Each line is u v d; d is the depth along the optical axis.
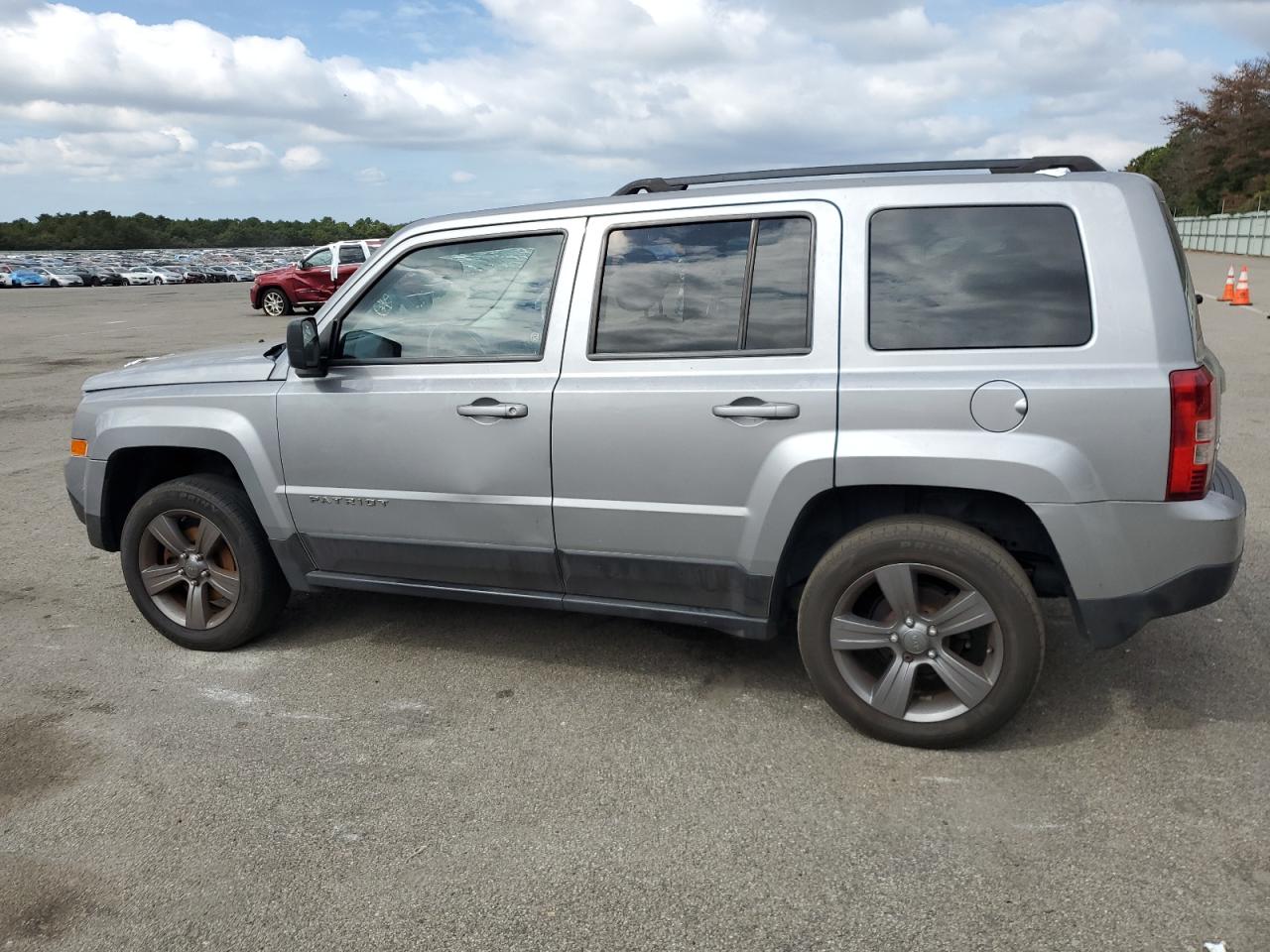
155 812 3.11
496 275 3.77
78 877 2.80
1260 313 17.28
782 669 4.00
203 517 4.24
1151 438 2.96
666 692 3.83
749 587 3.46
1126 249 3.01
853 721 3.40
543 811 3.04
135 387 4.39
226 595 4.30
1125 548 3.03
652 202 3.54
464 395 3.71
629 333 3.54
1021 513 3.32
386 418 3.84
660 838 2.88
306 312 24.61
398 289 3.92
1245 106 59.97
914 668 3.28
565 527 3.66
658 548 3.55
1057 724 3.46
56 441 9.22
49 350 16.84
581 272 3.60
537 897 2.64
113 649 4.45
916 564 3.21
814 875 2.69
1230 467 6.84
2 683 4.10
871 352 3.20
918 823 2.91
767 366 3.32
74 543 6.09
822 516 3.52
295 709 3.79
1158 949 2.36
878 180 3.31
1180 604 3.06
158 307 29.00
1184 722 3.44
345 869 2.80
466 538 3.83
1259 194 53.12
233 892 2.72
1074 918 2.48
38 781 3.31
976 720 3.23
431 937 2.51
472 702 3.80
